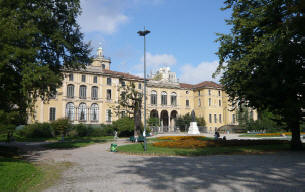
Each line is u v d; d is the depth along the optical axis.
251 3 20.20
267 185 7.86
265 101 18.47
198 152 17.64
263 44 17.52
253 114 74.31
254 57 18.11
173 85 78.12
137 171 10.83
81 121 57.84
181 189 7.58
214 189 7.51
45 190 7.86
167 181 8.67
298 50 15.93
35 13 18.44
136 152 18.59
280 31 17.25
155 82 74.81
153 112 75.62
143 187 7.89
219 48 22.08
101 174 10.35
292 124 18.84
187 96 80.56
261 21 18.77
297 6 14.84
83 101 58.66
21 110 18.16
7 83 15.85
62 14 23.31
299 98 17.83
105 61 73.94
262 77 17.47
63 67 25.38
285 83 17.05
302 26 15.12
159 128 68.12
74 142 33.66
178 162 13.52
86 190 7.71
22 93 17.69
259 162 12.93
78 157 17.09
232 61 20.94
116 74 64.12
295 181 8.36
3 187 7.63
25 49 16.41
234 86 21.39
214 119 77.19
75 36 24.44
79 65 25.38
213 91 78.56
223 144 22.94
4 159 13.36
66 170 11.65
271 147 20.70
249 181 8.45
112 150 20.73
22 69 17.48
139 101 35.66
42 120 52.81
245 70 18.86
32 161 15.09
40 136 46.00
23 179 9.09
